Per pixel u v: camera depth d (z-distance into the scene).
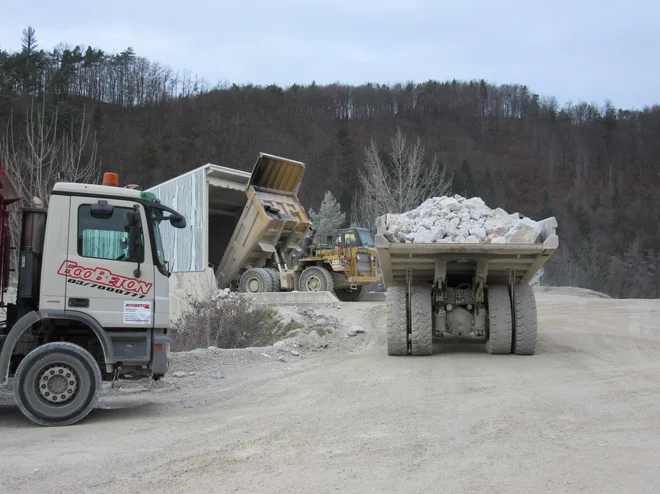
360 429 6.03
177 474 4.79
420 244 9.90
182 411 7.50
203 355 11.09
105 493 4.39
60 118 30.98
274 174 21.53
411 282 11.16
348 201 61.47
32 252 7.25
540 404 6.89
